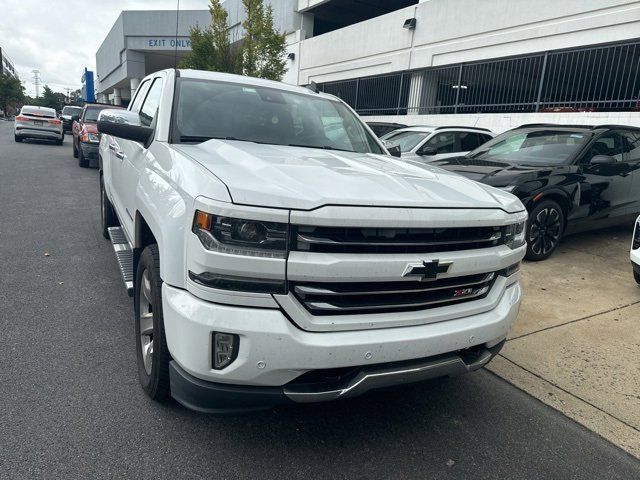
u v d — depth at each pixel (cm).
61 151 1866
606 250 679
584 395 337
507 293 289
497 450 275
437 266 237
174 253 227
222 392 220
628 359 385
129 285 339
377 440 276
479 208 259
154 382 270
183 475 237
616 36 1021
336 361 220
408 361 243
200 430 271
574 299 502
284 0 2259
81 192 998
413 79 1612
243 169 246
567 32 1120
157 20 3222
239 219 206
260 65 1670
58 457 242
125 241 442
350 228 218
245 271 208
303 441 270
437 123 1401
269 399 222
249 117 365
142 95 452
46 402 285
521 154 695
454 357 256
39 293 450
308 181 236
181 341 220
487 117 1248
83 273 510
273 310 214
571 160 642
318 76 2089
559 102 1113
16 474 229
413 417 302
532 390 341
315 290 217
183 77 376
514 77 1281
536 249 607
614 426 304
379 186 246
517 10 1230
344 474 246
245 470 244
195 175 237
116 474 234
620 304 491
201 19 3073
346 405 309
